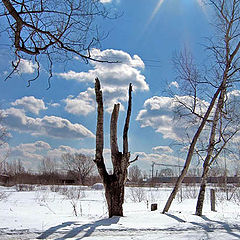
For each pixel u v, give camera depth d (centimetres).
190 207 1498
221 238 727
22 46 643
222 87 1146
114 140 1056
